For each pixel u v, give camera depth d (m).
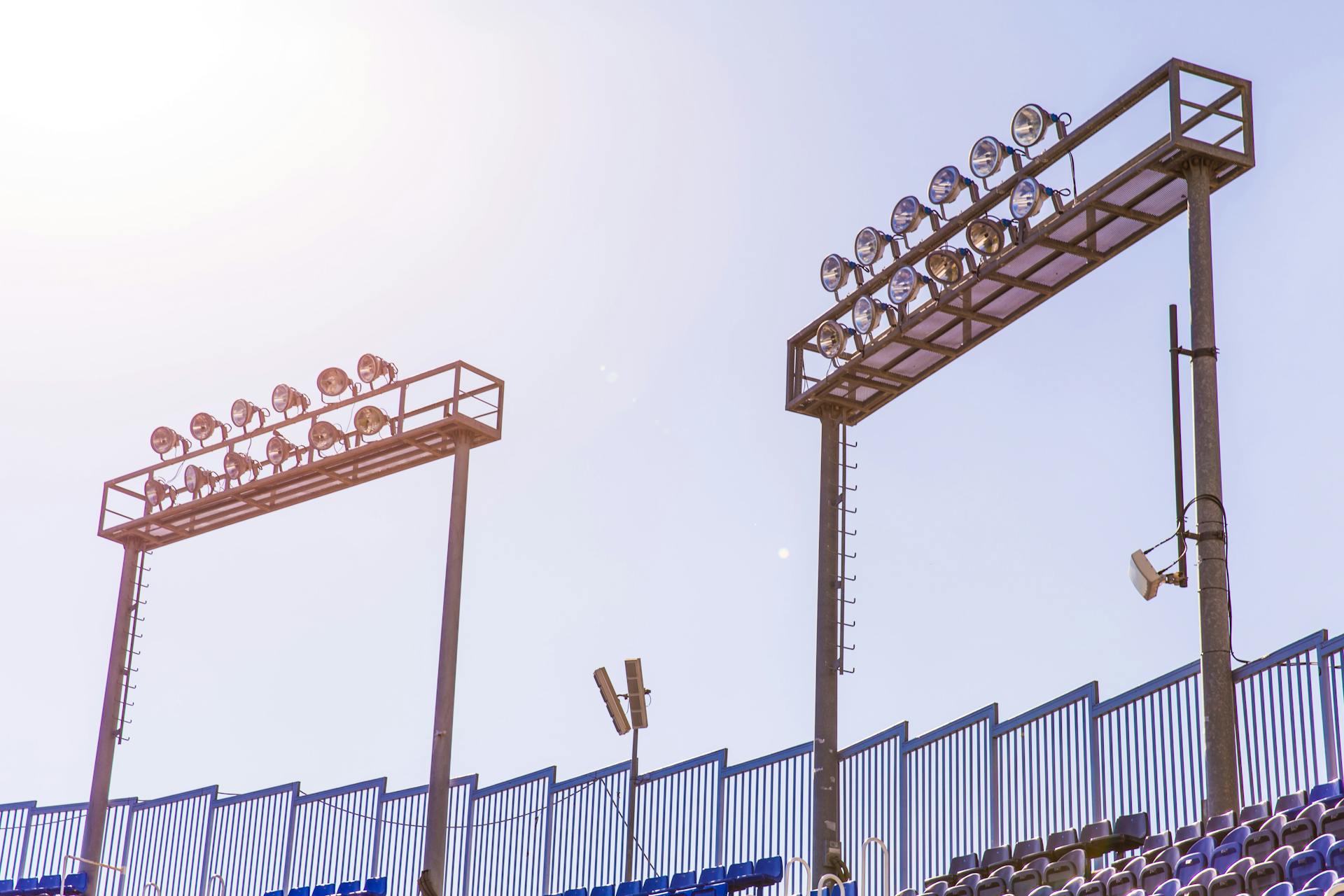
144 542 37.06
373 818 30.80
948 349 26.28
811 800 25.59
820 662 26.08
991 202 24.72
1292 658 18.94
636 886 26.27
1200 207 21.16
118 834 34.50
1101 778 21.47
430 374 32.09
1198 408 19.92
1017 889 19.56
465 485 31.09
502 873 29.50
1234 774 18.55
